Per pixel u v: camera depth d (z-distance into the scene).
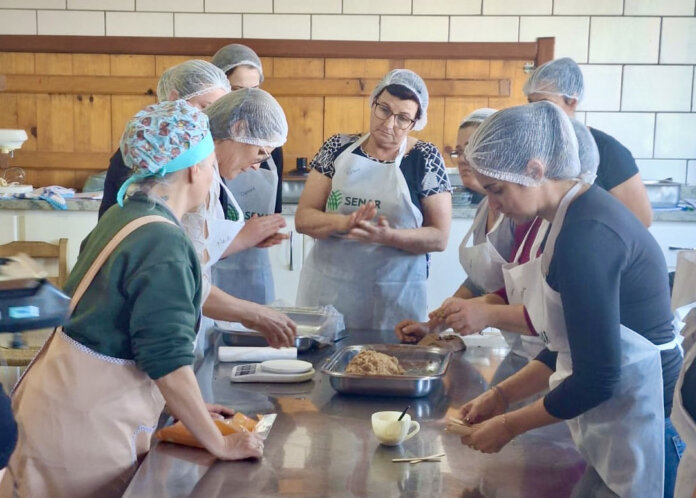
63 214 3.90
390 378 1.80
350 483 1.38
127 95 4.36
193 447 1.55
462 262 2.38
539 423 1.46
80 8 4.28
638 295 1.52
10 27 4.30
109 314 1.55
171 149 1.59
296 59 4.33
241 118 2.15
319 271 2.79
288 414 1.71
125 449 1.59
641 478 1.50
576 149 1.49
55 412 1.56
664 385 1.63
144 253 1.53
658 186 3.94
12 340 1.01
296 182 4.03
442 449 1.53
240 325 2.27
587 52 4.29
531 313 1.61
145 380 1.61
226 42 4.30
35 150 4.41
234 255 2.96
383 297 2.73
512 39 4.30
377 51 4.30
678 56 4.29
